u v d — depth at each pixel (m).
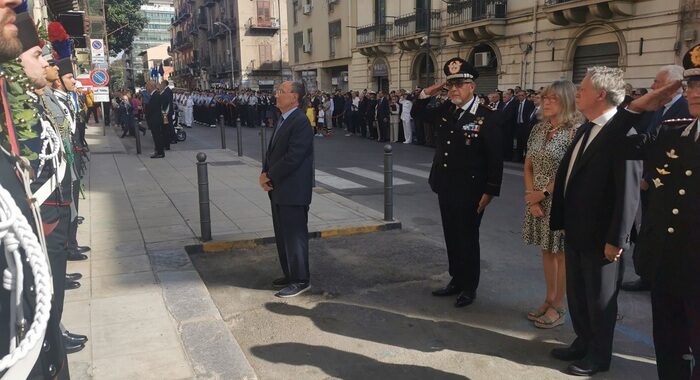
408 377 3.32
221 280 4.96
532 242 4.04
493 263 5.43
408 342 3.77
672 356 2.79
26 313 1.34
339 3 31.14
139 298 4.30
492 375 3.33
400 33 24.42
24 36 2.29
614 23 14.66
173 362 3.34
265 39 51.62
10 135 1.57
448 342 3.77
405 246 5.96
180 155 13.63
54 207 2.81
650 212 2.67
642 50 14.04
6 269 1.28
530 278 5.00
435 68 22.56
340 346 3.71
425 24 22.08
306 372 3.37
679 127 2.56
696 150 2.45
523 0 17.61
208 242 5.78
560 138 3.74
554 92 3.74
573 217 3.16
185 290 4.48
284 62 52.44
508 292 4.66
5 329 1.30
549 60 16.88
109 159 12.67
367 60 28.47
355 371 3.38
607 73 3.03
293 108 4.41
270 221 6.72
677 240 2.52
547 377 3.30
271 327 4.00
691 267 2.47
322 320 4.12
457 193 4.16
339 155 14.61
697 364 2.52
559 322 3.99
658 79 4.29
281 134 4.38
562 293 3.98
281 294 4.56
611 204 3.03
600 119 3.07
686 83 2.46
